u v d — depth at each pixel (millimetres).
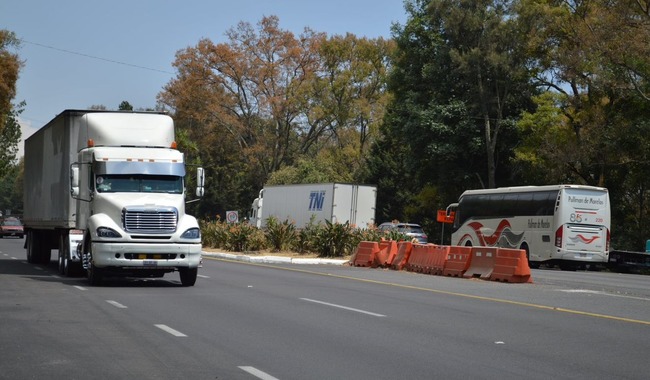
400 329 13188
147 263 20328
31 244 30094
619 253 43906
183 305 16250
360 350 11000
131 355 10359
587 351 11312
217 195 99938
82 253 21406
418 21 63781
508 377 9289
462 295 19859
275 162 91312
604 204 42594
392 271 30609
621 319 15312
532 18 57094
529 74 59875
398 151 80812
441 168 63844
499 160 64438
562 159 52125
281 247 44000
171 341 11531
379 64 91562
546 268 46438
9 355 10281
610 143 51375
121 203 20562
